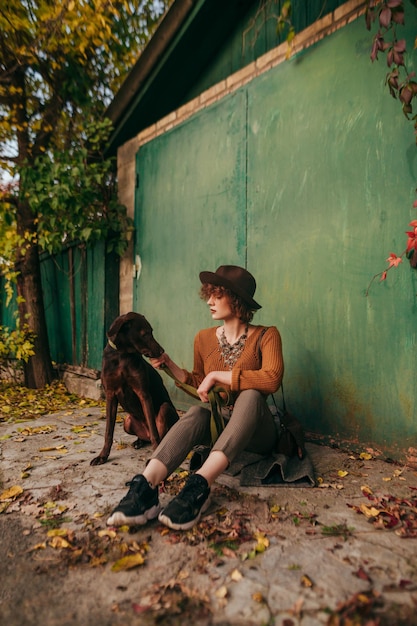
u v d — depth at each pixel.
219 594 1.59
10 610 1.56
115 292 5.98
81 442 3.63
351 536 1.99
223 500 2.37
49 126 6.90
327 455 3.11
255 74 4.05
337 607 1.51
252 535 2.01
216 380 2.44
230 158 4.23
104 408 5.13
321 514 2.21
